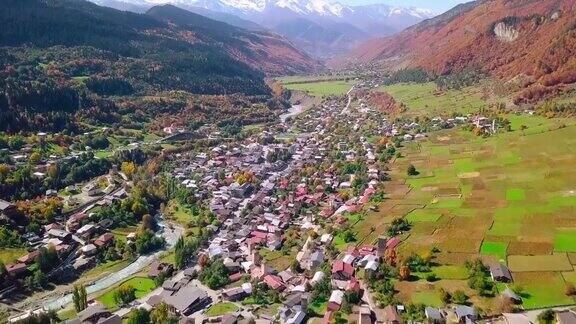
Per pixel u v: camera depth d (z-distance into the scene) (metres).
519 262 183.75
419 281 179.50
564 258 182.88
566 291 161.75
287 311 172.38
